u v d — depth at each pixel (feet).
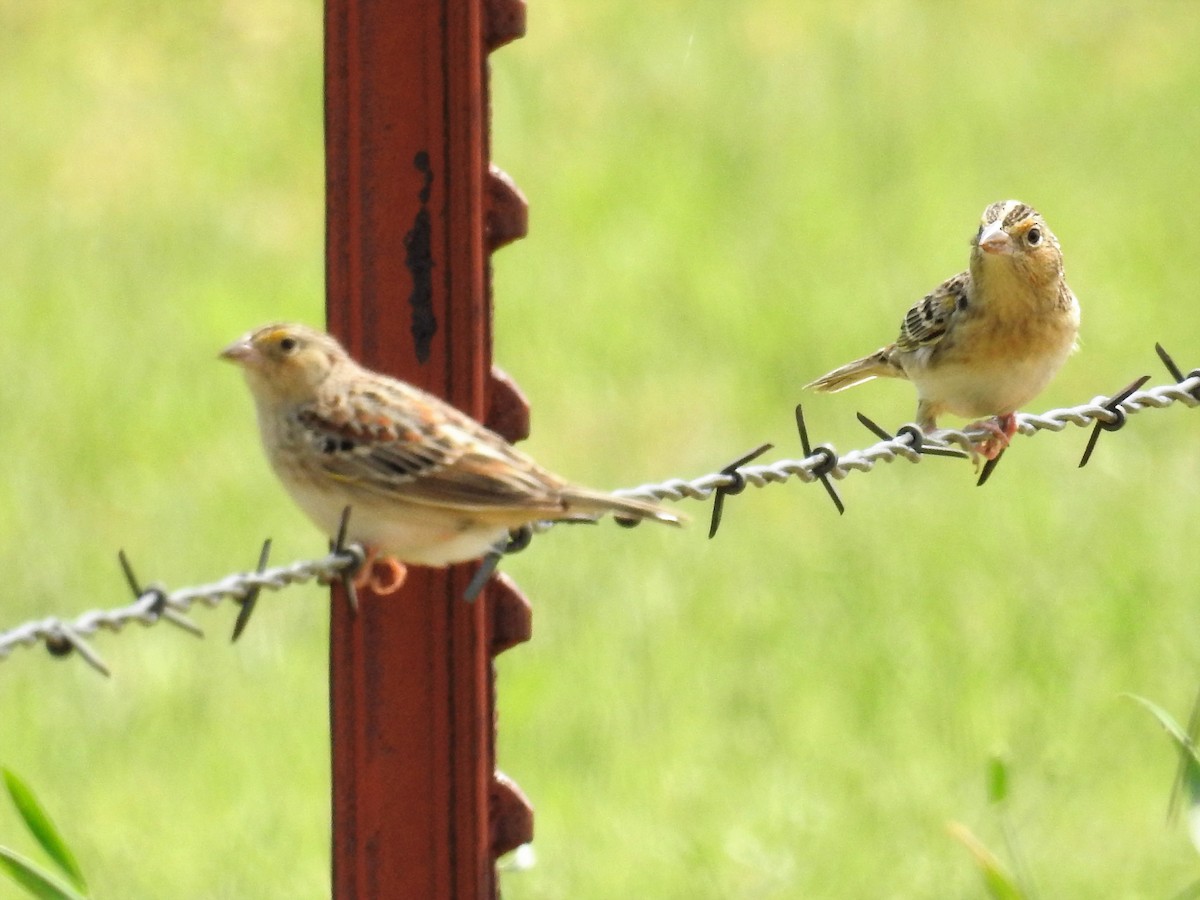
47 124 85.56
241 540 55.67
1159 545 55.11
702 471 60.80
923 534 56.13
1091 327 70.38
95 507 57.67
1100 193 80.94
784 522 57.36
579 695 47.37
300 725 46.26
